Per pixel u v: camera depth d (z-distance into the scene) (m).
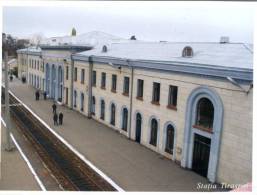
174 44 20.83
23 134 21.36
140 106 19.69
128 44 26.17
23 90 41.50
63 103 33.09
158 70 17.64
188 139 15.46
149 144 18.84
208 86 14.06
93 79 26.84
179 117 16.06
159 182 13.90
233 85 12.85
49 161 16.36
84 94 28.19
